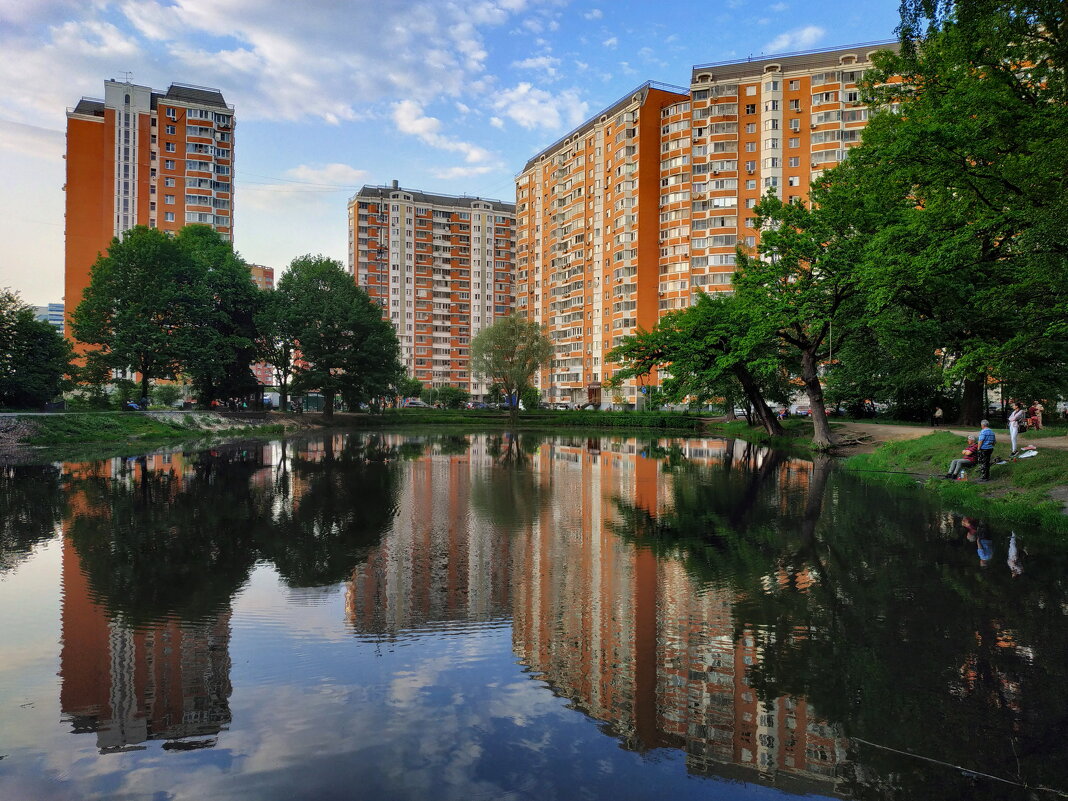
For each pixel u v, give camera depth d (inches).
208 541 448.1
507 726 190.5
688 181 3388.3
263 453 1213.7
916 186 845.2
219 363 1904.5
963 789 157.9
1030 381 1025.5
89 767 169.8
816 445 1224.8
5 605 305.3
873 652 243.6
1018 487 584.4
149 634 268.4
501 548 426.6
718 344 1375.5
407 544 439.8
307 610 298.2
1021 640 253.3
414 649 251.6
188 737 185.2
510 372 2982.3
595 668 232.8
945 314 976.3
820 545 423.8
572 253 4178.2
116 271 1755.7
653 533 474.6
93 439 1440.7
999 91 668.7
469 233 5659.5
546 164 4566.9
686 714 198.1
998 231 713.6
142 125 3678.6
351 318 2313.0
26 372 1640.0
